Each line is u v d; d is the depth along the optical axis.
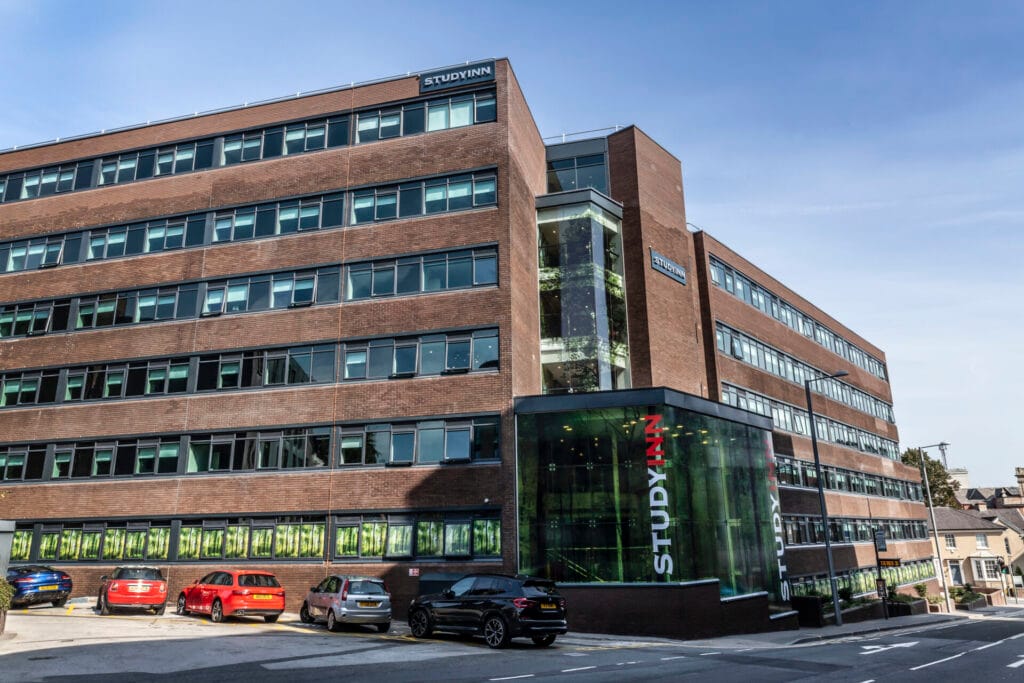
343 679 11.95
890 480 61.06
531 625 17.55
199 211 34.66
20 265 37.19
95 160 37.69
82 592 30.88
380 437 29.05
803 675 13.55
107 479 32.06
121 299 34.62
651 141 37.53
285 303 32.00
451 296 29.86
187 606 24.33
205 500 30.39
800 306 52.38
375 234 31.73
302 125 34.56
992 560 79.50
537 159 36.06
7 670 12.48
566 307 32.56
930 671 14.46
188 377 32.28
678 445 25.78
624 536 24.56
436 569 26.86
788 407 46.50
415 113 33.09
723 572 26.33
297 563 28.52
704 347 39.44
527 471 26.44
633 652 17.62
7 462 33.94
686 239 38.44
